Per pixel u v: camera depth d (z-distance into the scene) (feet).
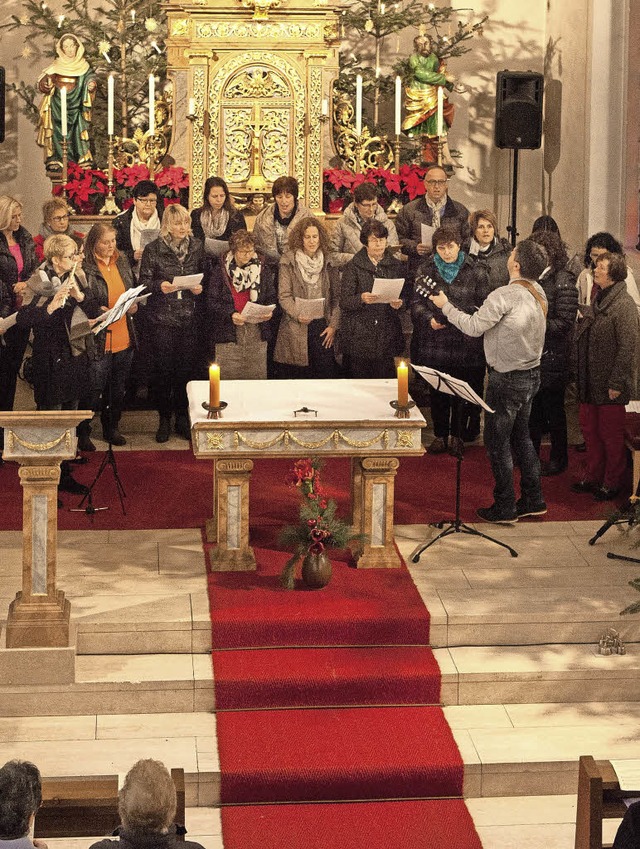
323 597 25.98
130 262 34.50
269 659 24.84
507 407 28.30
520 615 25.41
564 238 41.01
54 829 17.74
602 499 30.86
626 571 27.37
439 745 23.35
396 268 33.19
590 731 23.94
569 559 27.89
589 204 37.99
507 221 45.83
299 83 38.60
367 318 33.24
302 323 33.50
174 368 33.81
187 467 32.63
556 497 31.14
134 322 34.12
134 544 28.25
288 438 26.32
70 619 24.77
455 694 24.59
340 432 26.35
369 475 26.84
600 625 25.54
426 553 28.02
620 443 30.48
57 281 29.71
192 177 38.99
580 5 39.24
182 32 38.75
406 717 24.16
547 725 24.09
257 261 33.55
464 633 25.40
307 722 23.90
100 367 31.35
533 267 27.68
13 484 31.24
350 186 38.93
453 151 44.42
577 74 39.55
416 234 36.22
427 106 40.93
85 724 23.75
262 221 34.99
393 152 40.34
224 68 38.45
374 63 44.60
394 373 33.88
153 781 16.10
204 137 38.78
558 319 31.01
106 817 17.75
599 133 37.60
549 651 25.40
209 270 34.09
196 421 26.17
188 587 26.32
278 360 34.09
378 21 42.32
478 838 21.90
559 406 32.12
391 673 24.48
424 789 22.86
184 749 23.08
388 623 25.22
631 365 30.19
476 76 45.03
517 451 29.43
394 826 22.16
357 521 27.94
